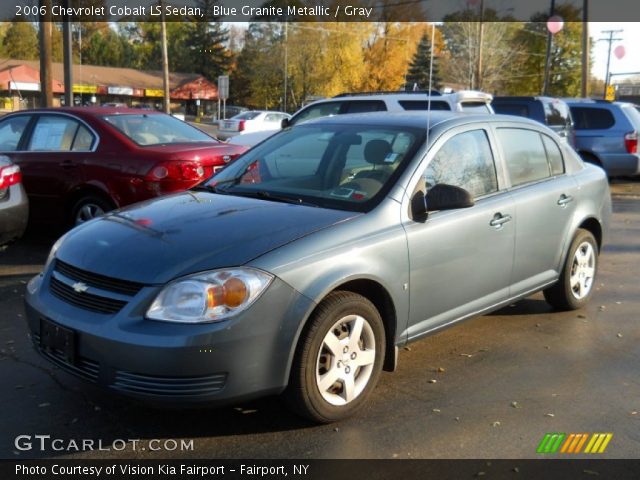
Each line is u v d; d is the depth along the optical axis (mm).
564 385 4309
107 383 3250
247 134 12352
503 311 5871
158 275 3273
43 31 16031
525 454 3434
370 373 3812
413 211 4062
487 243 4547
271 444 3479
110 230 3793
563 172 5598
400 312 3965
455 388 4227
